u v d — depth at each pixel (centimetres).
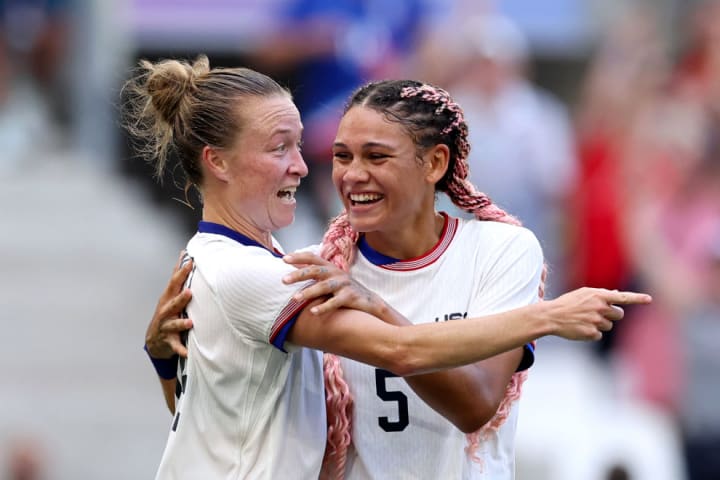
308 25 3108
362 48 3108
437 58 3066
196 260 1336
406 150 1317
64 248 3350
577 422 2566
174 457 1345
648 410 2764
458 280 1367
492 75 3036
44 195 3453
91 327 3127
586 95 3431
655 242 3131
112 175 3562
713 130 3344
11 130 3575
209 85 1334
